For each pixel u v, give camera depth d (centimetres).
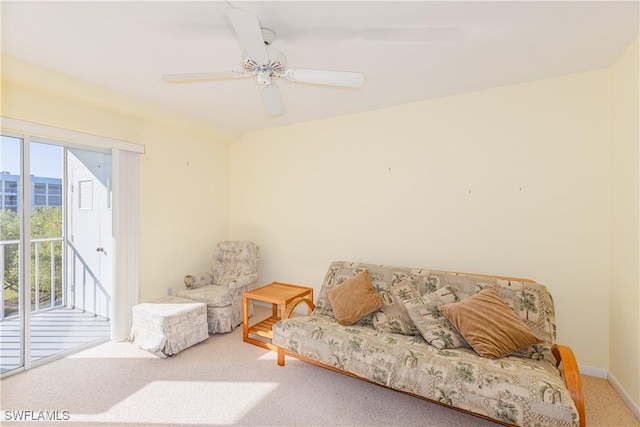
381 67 231
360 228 341
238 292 343
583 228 245
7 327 243
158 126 343
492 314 212
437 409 205
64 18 170
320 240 367
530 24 178
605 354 239
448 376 178
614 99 227
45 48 204
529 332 203
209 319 318
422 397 185
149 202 335
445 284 255
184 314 283
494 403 163
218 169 421
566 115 248
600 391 223
